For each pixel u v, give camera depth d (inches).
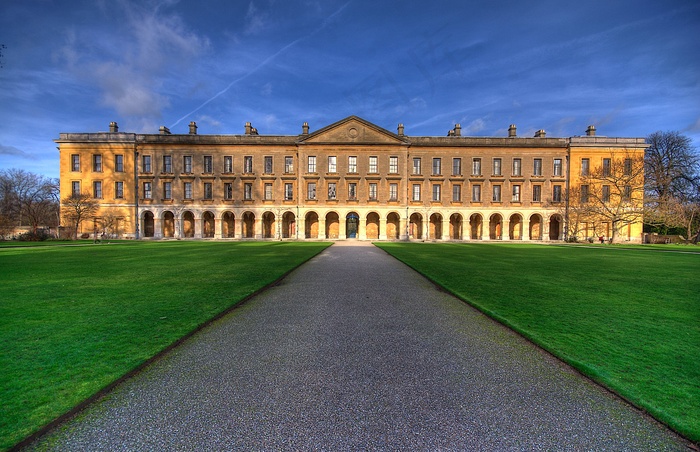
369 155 1684.3
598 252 962.7
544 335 226.5
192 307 290.5
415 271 527.8
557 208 1670.8
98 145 1685.5
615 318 267.1
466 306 309.3
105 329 231.8
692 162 1777.8
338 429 125.7
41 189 2374.5
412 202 1695.4
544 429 127.5
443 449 115.5
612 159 1537.9
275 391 153.2
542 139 1679.4
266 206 1695.4
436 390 155.9
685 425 128.1
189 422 129.5
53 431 123.3
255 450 114.2
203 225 1739.7
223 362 183.9
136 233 1685.5
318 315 277.0
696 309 295.0
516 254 855.7
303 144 1676.9
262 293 359.9
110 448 114.7
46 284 394.3
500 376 171.0
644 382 162.2
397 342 217.5
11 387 152.3
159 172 1697.8
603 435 124.1
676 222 1427.2
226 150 1704.0
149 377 165.6
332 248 1043.9
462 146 1692.9
